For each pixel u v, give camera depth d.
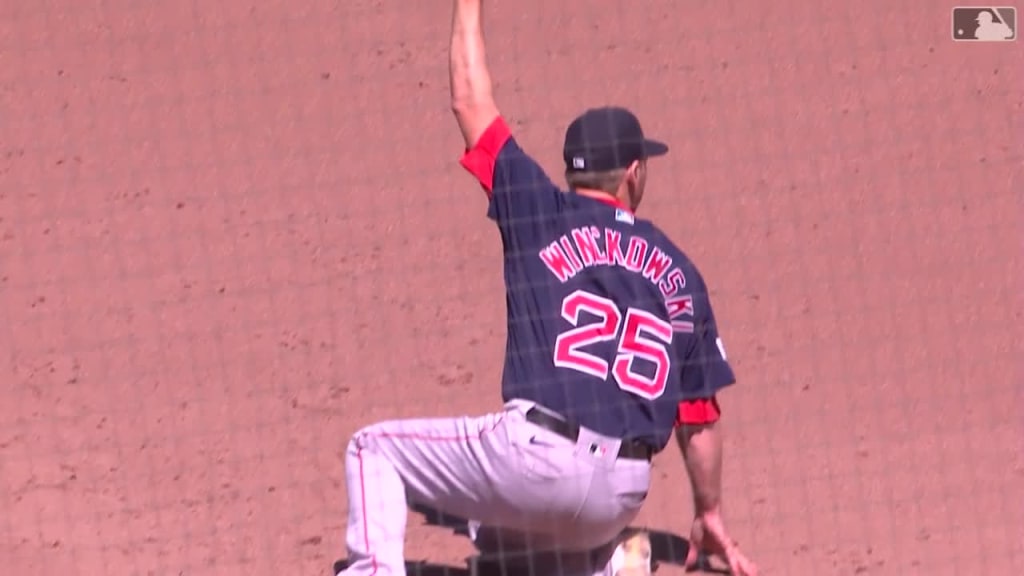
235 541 21.59
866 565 20.89
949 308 29.38
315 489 23.05
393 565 18.64
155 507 22.50
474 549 21.42
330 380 26.67
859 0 44.88
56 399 25.95
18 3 46.09
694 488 20.55
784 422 25.20
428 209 33.81
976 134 37.41
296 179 35.50
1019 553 21.14
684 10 44.62
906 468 23.64
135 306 29.66
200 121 38.78
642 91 39.75
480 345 27.91
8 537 21.41
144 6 45.56
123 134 38.16
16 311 29.44
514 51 42.19
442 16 44.25
